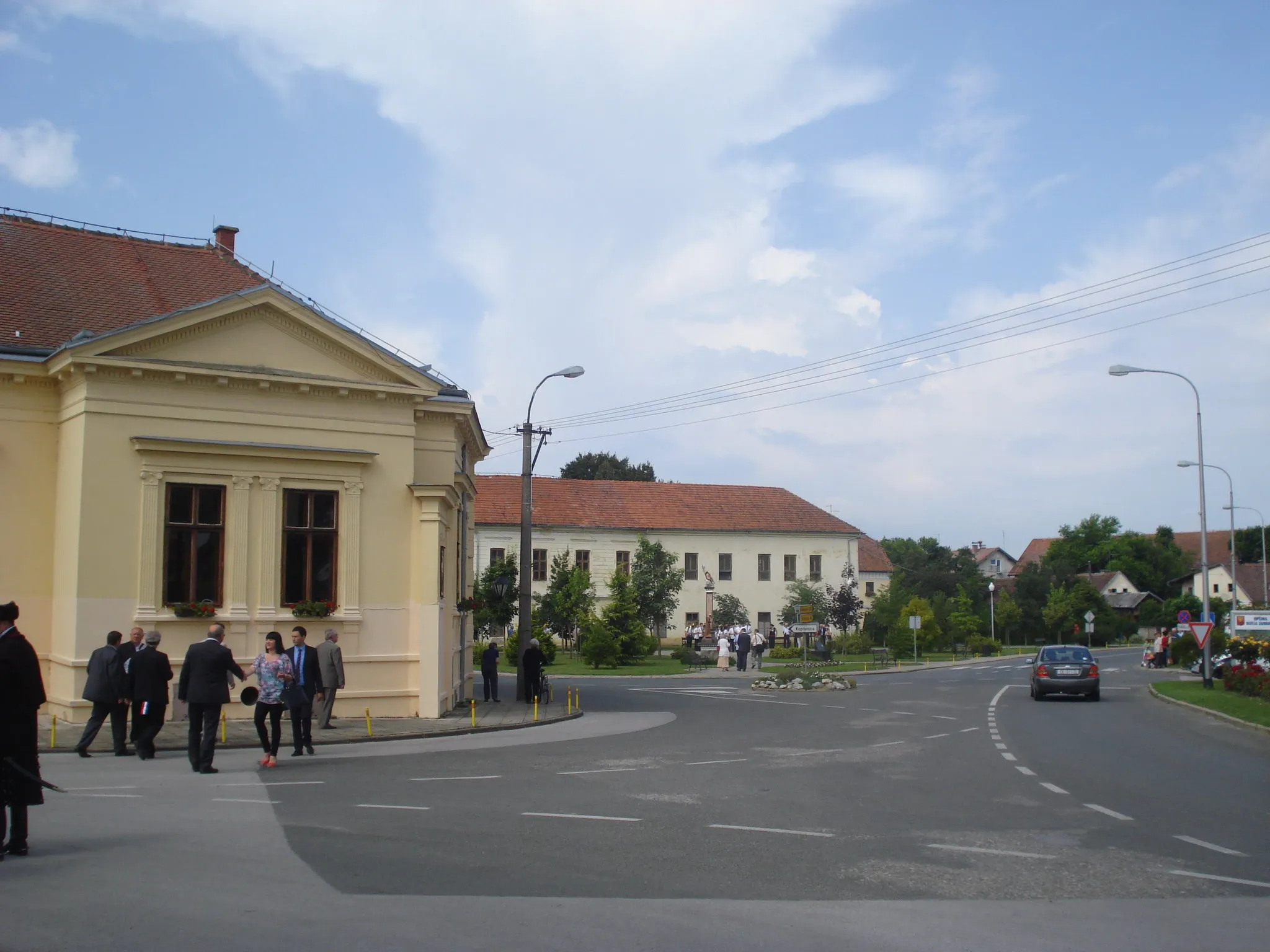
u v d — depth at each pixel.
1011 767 15.90
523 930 6.83
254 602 21.77
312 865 8.62
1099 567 127.00
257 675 15.26
